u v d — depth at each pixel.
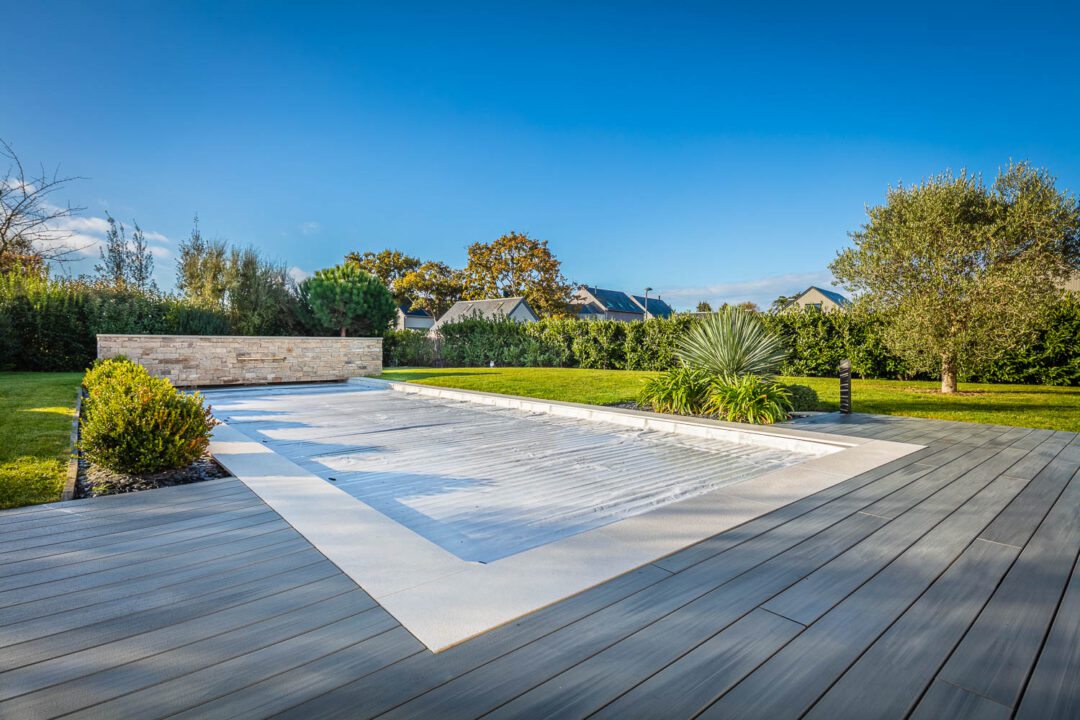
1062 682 1.39
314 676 1.41
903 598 1.87
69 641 1.58
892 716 1.26
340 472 4.21
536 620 1.71
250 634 1.62
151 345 11.45
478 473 4.18
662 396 7.02
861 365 12.54
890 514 2.82
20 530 2.58
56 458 4.12
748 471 4.25
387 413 7.56
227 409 8.03
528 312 37.25
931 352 9.39
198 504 3.01
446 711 1.27
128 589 1.94
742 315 7.81
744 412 6.11
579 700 1.31
